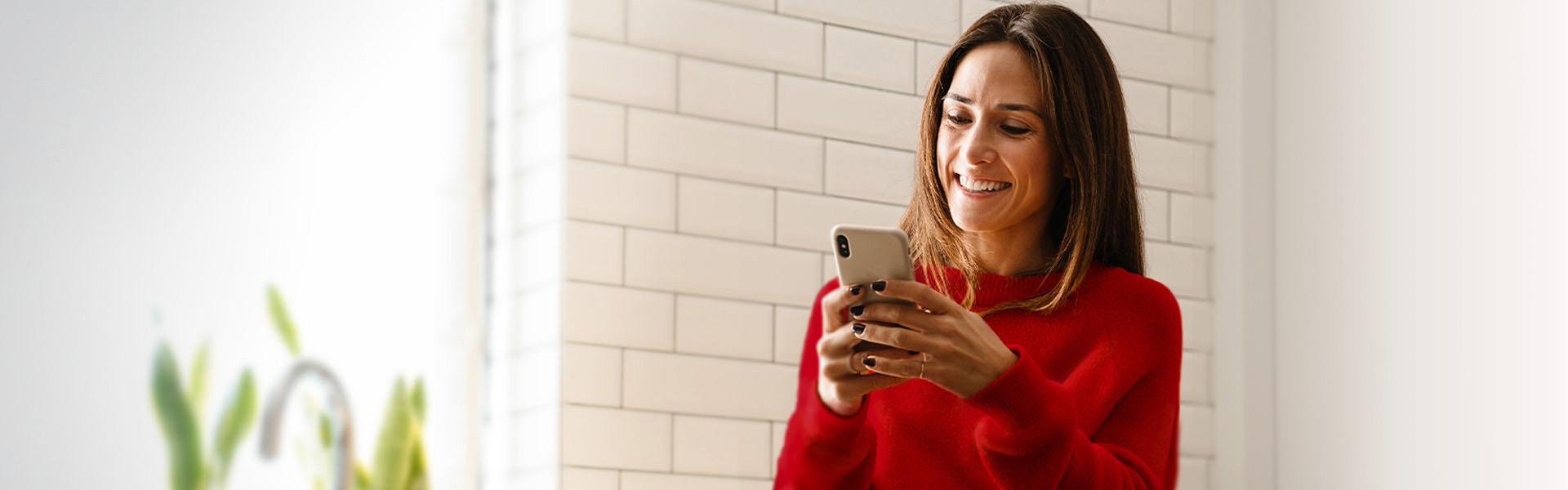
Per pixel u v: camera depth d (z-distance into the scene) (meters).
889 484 1.37
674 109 2.17
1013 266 1.42
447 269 2.25
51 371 1.68
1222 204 2.56
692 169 2.17
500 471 2.17
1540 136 2.20
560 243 2.09
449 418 2.22
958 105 1.40
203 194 1.92
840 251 1.19
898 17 2.34
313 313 2.09
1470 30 2.34
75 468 1.71
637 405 2.10
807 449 1.28
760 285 2.20
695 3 2.20
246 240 1.98
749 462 2.17
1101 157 1.37
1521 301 2.21
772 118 2.23
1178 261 2.49
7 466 1.62
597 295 2.10
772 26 2.25
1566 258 2.14
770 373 2.20
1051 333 1.38
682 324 2.14
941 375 1.17
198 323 1.90
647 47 2.17
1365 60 2.50
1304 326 2.54
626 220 2.12
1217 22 2.60
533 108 2.20
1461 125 2.34
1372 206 2.46
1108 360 1.36
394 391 2.19
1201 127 2.55
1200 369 2.49
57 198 1.69
